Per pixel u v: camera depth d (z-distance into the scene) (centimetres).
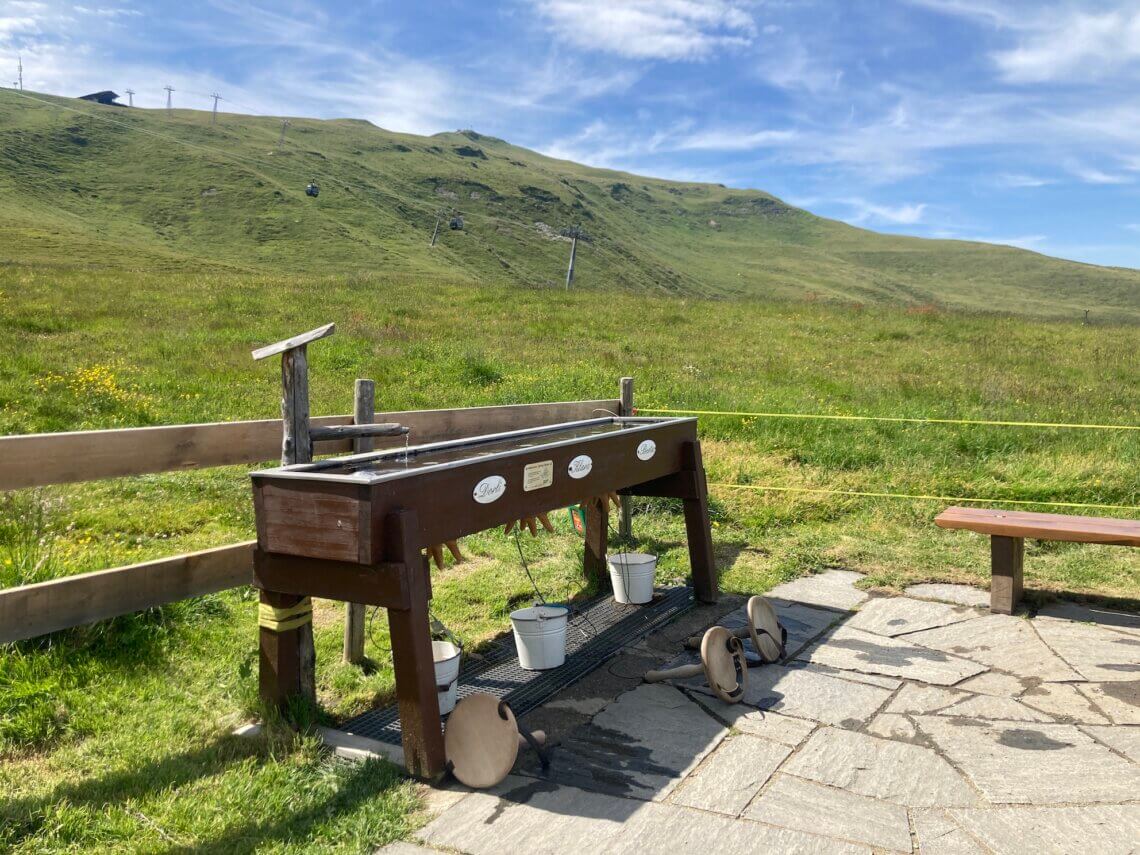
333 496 319
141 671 406
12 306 1761
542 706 394
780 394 1254
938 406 1196
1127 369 1698
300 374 368
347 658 434
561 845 280
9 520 573
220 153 11269
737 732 364
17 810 289
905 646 467
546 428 518
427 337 1742
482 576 586
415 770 325
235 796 304
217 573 373
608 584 576
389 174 13475
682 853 274
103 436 330
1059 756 338
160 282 2520
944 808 301
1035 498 765
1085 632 483
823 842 280
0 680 371
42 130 10369
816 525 721
